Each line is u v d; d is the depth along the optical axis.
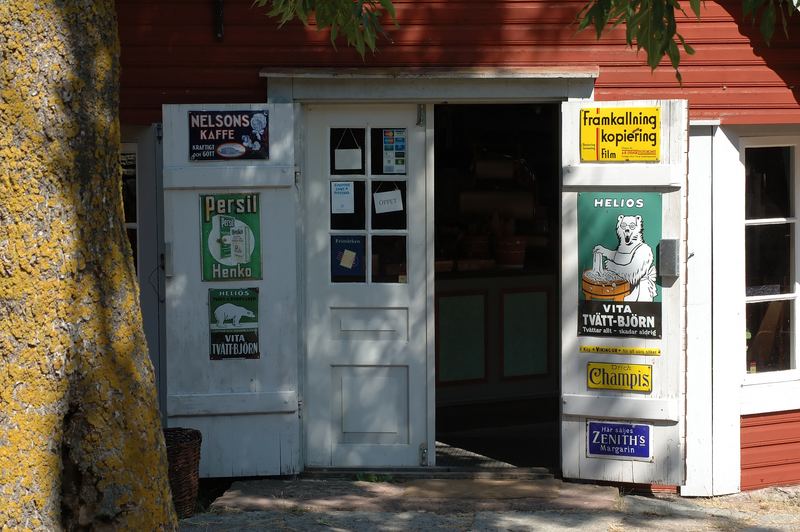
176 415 6.80
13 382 3.00
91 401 3.07
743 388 7.09
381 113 6.99
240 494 6.63
